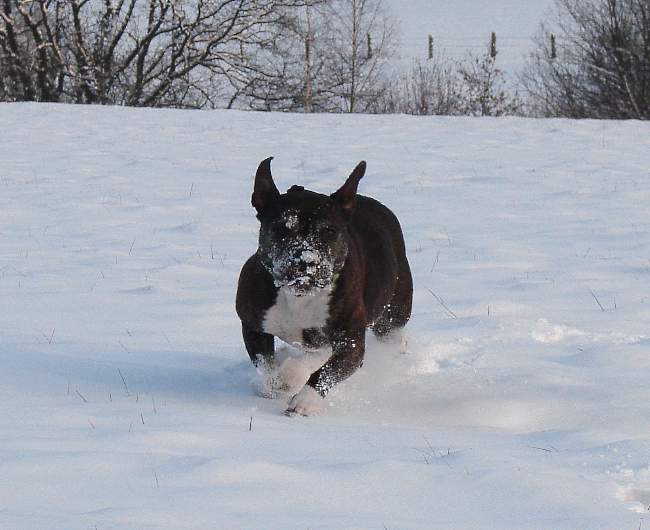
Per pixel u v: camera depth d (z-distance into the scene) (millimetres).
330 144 19812
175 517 3047
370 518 3176
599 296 8227
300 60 44938
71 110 25547
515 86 43219
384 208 6703
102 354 6309
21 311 7652
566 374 5809
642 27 40250
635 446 4016
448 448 4289
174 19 43688
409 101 44594
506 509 3316
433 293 8508
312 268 5027
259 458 3912
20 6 42906
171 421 4602
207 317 7555
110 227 11922
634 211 12531
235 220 12297
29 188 14734
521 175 15703
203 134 21297
